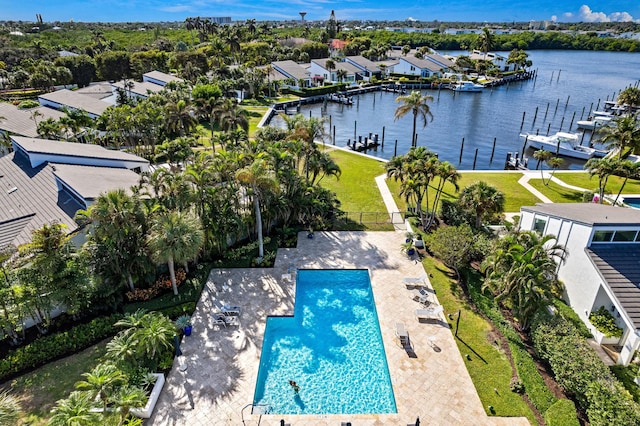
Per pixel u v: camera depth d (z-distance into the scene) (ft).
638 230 75.97
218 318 75.41
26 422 56.44
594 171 122.72
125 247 76.89
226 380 63.21
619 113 270.87
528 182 153.17
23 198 100.37
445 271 93.09
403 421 56.70
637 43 622.54
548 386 62.69
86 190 90.68
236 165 97.04
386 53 474.90
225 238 94.68
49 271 66.28
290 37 629.10
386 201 130.72
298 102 304.50
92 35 546.26
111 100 259.19
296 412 60.03
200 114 203.31
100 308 75.87
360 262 96.07
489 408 58.44
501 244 76.13
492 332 73.97
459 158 199.21
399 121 265.54
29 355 65.31
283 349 72.18
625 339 68.64
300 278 92.58
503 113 285.84
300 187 109.29
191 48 444.96
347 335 75.87
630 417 50.98
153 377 60.90
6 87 313.12
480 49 490.49
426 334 73.26
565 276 82.79
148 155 167.53
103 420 49.29
